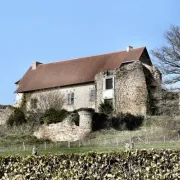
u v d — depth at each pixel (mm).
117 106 59500
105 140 47406
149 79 60531
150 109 57406
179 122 50062
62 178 16203
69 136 53156
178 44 55500
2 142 49375
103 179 15930
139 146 36344
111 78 60969
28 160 17406
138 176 15641
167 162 15781
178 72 54656
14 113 59500
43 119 56375
